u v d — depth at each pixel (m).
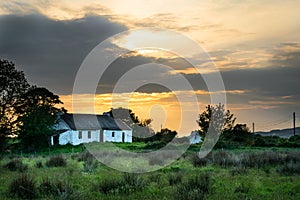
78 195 12.00
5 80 61.66
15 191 12.64
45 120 62.75
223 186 14.58
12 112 62.94
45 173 19.06
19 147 62.19
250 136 55.97
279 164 22.70
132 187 13.74
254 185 14.74
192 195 11.60
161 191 13.41
